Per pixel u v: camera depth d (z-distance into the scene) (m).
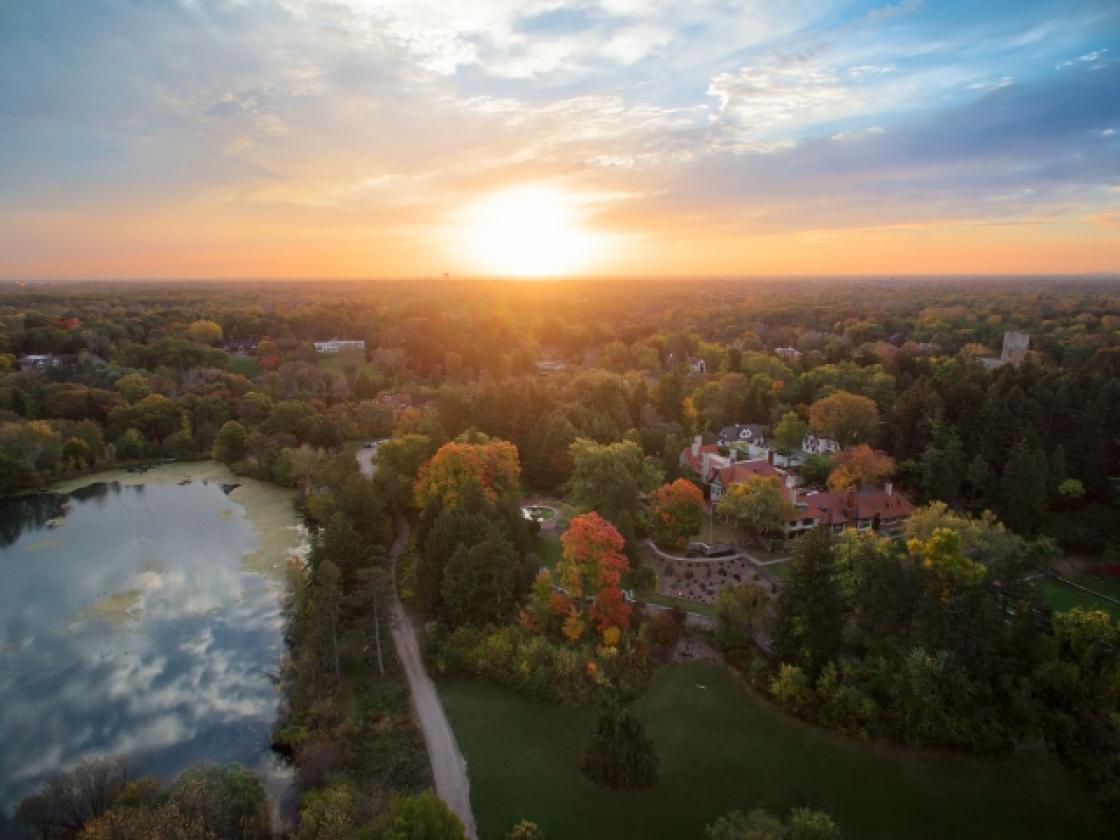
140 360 195.62
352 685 71.88
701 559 94.44
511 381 160.00
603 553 75.00
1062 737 61.09
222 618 89.44
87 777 55.19
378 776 59.53
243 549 109.38
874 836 54.38
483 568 77.50
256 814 53.25
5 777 62.88
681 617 78.81
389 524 102.31
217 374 184.75
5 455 133.50
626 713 59.44
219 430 157.12
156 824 45.12
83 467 145.75
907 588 66.12
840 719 64.00
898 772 60.00
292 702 70.69
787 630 68.50
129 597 94.62
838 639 66.81
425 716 67.50
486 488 99.19
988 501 100.50
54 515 124.50
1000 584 68.56
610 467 103.88
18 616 89.94
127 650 82.44
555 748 63.44
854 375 158.12
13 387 157.75
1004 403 110.38
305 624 81.38
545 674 70.00
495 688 71.31
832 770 60.34
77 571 102.12
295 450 141.25
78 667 79.12
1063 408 110.50
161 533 115.88
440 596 80.62
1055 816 56.03
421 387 189.88
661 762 61.09
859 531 95.25
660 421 139.88
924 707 61.31
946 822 55.53
